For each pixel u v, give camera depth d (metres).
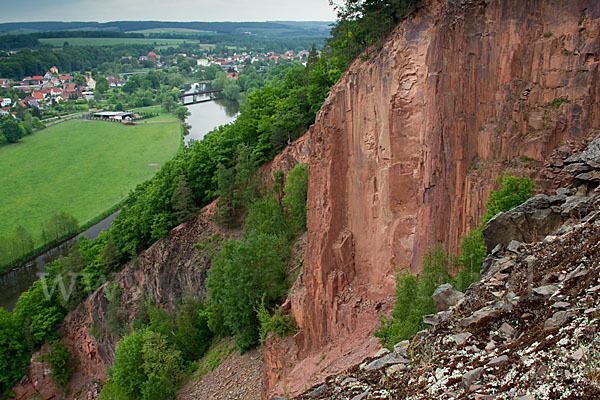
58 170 129.75
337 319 40.28
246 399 45.16
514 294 16.81
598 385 10.38
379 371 17.59
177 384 52.00
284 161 64.94
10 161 138.50
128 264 74.88
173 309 69.69
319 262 41.47
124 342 54.81
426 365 15.80
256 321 50.75
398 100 36.34
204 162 75.94
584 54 28.19
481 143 32.31
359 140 39.69
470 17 31.98
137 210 77.19
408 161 36.94
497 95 31.75
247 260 49.72
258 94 79.69
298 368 40.09
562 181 27.41
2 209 106.00
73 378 70.88
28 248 87.62
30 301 72.12
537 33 30.16
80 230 97.00
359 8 41.75
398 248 37.97
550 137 29.14
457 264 29.11
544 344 12.80
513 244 20.58
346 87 39.84
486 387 12.71
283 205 61.69
